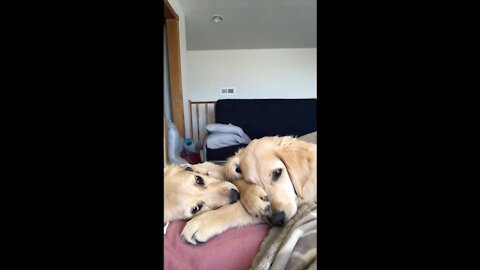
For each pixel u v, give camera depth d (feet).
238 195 1.91
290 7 6.18
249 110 4.80
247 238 1.70
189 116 6.91
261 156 1.95
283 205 1.75
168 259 1.70
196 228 1.73
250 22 6.92
